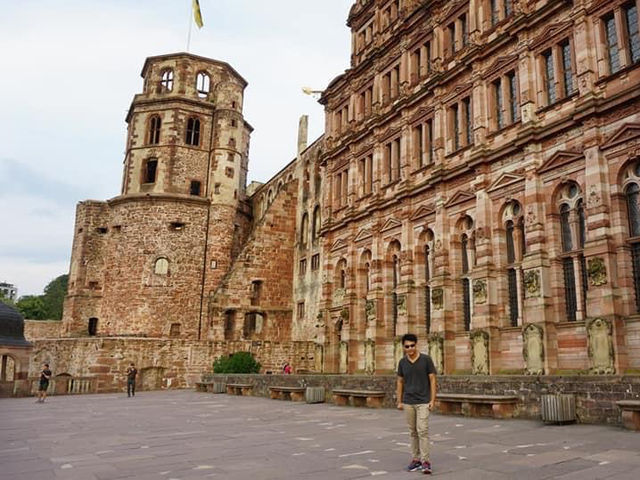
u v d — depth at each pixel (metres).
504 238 30.33
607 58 25.62
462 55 35.31
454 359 32.53
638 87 23.39
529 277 27.00
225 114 66.31
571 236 26.34
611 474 10.02
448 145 35.50
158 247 60.88
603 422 17.78
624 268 23.44
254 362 49.09
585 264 25.34
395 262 40.38
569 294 26.20
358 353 42.78
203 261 62.16
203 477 10.36
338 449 13.66
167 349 50.81
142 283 59.81
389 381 26.67
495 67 32.06
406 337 11.37
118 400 35.91
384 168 42.53
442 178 34.66
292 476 10.33
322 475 10.38
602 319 23.14
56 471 11.24
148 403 32.59
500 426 18.11
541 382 19.97
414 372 11.05
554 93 28.41
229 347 52.75
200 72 68.62
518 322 28.66
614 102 24.38
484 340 29.17
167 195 61.75
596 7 26.08
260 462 11.92
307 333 55.09
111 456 13.12
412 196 38.28
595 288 23.81
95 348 49.19
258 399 35.19
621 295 23.33
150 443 15.32
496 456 12.22
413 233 37.97
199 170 65.12
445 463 11.48
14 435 17.55
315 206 56.78
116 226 63.16
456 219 33.84
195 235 62.31
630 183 24.00
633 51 24.83
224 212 63.59
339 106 50.94
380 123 42.91
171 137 64.56
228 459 12.39
